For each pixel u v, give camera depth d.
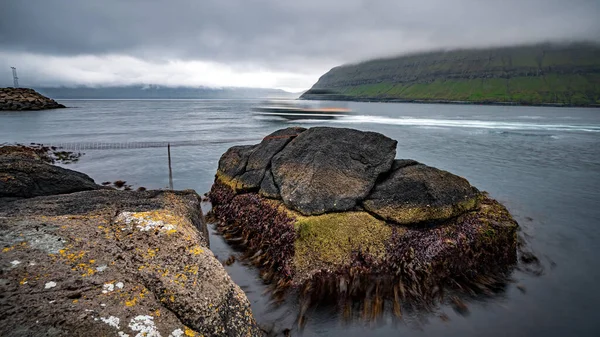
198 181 18.34
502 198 16.33
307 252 7.38
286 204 8.50
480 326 6.60
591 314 7.16
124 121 63.62
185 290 3.61
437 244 7.87
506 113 99.50
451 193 8.72
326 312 6.55
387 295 6.99
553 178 20.53
